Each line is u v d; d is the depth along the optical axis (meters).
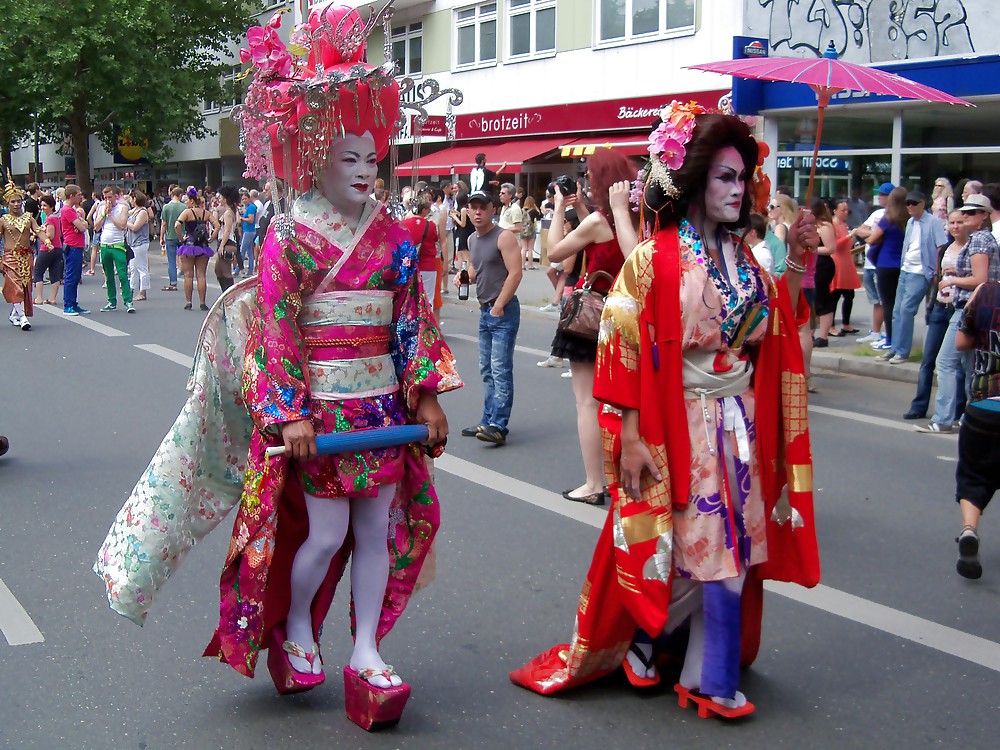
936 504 6.37
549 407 9.04
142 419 8.31
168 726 3.60
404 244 3.54
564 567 5.18
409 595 3.74
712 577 3.44
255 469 3.41
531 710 3.72
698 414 3.44
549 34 25.39
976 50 16.42
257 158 3.44
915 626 4.53
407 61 30.34
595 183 5.68
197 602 4.68
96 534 5.60
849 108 16.75
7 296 12.20
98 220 15.80
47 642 4.25
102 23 34.62
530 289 18.05
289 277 3.35
